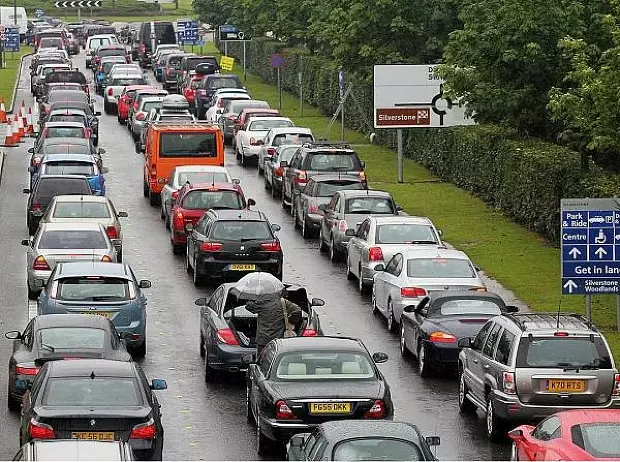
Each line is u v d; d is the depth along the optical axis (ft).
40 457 60.39
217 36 483.51
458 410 99.25
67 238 136.46
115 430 74.64
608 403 87.40
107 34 507.71
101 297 111.65
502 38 177.99
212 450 87.86
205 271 143.23
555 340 87.76
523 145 180.34
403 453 65.92
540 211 166.40
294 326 103.65
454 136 210.38
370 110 268.41
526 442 75.10
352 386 84.07
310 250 170.30
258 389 86.58
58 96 285.84
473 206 190.80
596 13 178.29
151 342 120.47
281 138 229.66
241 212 147.43
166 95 291.17
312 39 345.92
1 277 148.87
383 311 127.65
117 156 258.16
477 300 109.70
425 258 124.36
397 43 250.57
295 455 73.00
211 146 201.57
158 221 189.78
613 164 159.53
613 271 110.73
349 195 161.89
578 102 139.44
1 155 247.09
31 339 96.27
